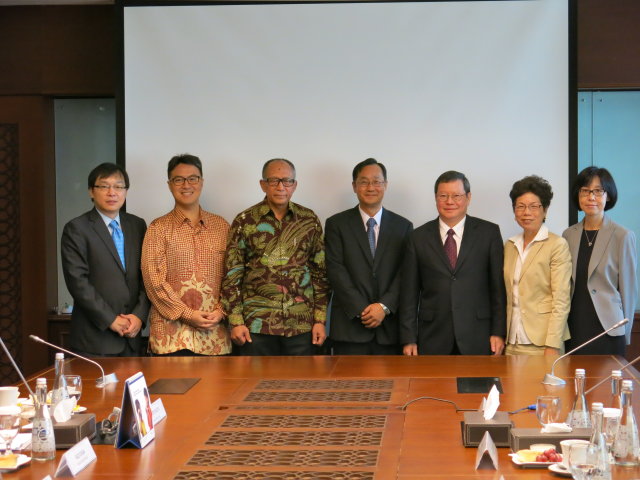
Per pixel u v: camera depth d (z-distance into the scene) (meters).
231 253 5.12
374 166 5.12
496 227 4.94
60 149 6.23
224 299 5.11
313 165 5.72
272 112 5.73
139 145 5.78
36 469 2.57
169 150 5.77
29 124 6.09
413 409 3.23
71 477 2.50
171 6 5.75
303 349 5.11
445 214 4.87
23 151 6.09
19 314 6.10
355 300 5.03
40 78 6.07
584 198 4.86
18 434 2.91
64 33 6.05
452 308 4.83
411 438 2.84
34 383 3.85
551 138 5.61
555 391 3.47
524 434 2.67
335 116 5.71
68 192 6.23
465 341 4.82
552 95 5.60
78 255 4.99
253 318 5.07
